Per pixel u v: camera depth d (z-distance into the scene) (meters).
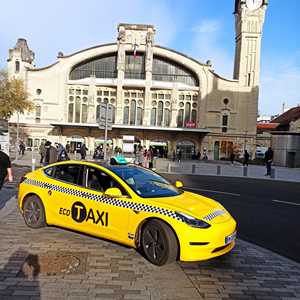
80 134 57.16
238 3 58.47
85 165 6.33
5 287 4.05
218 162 45.38
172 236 4.95
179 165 33.22
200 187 15.95
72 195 6.16
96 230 5.79
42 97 57.19
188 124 56.97
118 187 5.74
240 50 57.16
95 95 57.50
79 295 3.91
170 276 4.68
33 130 56.47
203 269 5.01
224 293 4.23
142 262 5.11
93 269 4.73
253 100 56.59
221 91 57.00
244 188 16.16
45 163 17.91
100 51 57.88
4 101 41.03
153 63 59.12
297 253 6.10
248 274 4.91
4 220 7.40
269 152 24.14
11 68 57.19
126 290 4.11
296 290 4.41
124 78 57.69
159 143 57.34
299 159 34.72
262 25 56.34
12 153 40.62
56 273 4.52
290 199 13.02
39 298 3.79
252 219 8.97
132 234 5.32
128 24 56.84
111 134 56.97
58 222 6.36
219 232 4.98
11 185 12.70
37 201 6.69
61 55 57.34
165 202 5.33
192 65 57.44
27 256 5.14
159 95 57.88
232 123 56.91
